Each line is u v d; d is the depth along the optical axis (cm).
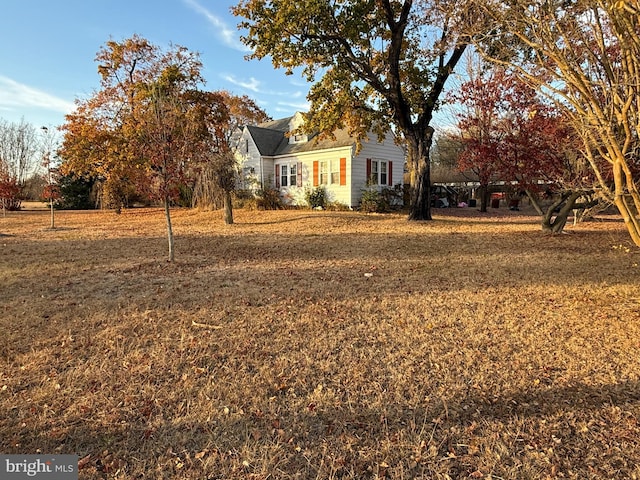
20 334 438
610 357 365
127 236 1353
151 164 847
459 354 380
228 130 2578
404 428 270
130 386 327
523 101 995
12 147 3650
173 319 487
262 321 477
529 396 305
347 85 1530
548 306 518
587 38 389
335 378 339
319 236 1274
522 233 1253
